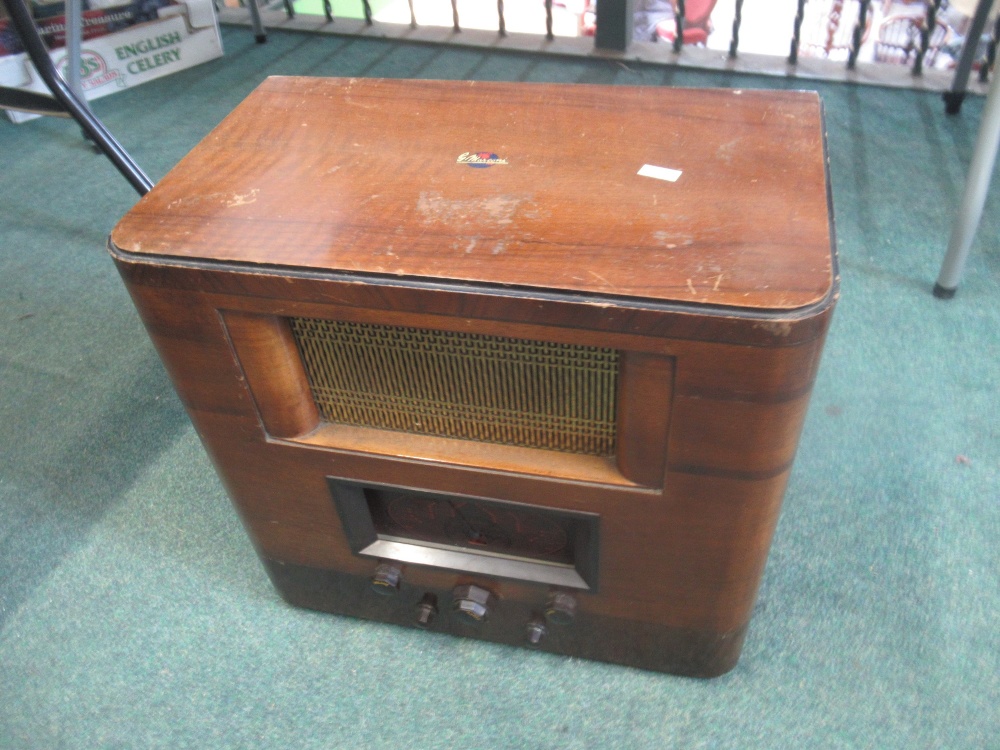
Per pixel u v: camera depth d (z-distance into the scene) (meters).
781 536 1.06
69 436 1.26
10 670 0.97
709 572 0.77
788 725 0.88
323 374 0.75
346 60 2.18
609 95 0.84
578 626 0.90
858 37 1.92
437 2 4.39
